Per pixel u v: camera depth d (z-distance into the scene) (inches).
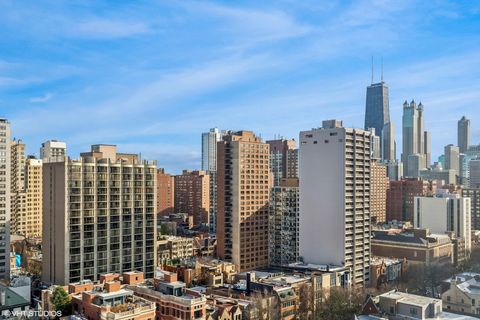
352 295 7583.7
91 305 5885.8
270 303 7037.4
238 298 7628.0
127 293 6097.4
